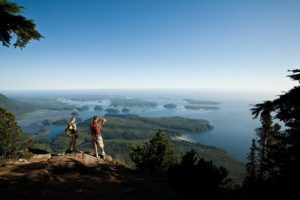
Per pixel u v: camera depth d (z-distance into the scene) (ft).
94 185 30.35
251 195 18.69
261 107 20.01
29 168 33.12
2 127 38.86
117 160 49.24
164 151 55.93
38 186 27.07
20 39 28.07
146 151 55.88
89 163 41.01
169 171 20.85
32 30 25.98
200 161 20.29
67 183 29.71
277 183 18.38
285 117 19.03
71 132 46.96
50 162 36.06
